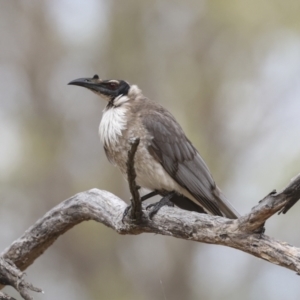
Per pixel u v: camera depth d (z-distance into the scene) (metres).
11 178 14.95
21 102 16.42
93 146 16.05
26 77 16.75
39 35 16.95
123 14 16.66
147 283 15.49
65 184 15.58
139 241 15.58
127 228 7.51
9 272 7.41
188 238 6.85
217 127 15.88
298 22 15.70
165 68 16.53
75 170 15.82
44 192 15.37
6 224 15.19
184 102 16.14
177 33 16.70
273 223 14.61
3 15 17.02
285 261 5.87
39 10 17.03
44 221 8.41
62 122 16.25
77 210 8.21
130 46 16.62
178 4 16.56
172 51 16.62
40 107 16.39
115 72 16.56
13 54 16.86
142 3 16.64
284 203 5.78
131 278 15.47
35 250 8.52
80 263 15.50
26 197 15.27
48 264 15.56
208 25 16.50
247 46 16.33
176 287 15.45
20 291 7.32
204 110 16.03
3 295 7.05
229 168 15.43
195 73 16.44
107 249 15.46
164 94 16.39
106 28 16.70
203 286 15.48
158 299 15.40
